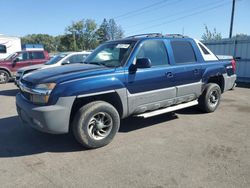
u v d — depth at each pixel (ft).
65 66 15.81
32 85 13.46
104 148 14.20
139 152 13.62
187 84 18.24
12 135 16.43
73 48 295.48
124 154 13.41
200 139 15.40
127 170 11.73
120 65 14.87
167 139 15.43
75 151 13.87
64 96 12.78
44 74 14.12
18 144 14.96
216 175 11.19
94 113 13.65
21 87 14.76
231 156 13.03
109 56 16.30
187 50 18.63
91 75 13.67
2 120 19.89
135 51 15.38
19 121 19.51
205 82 19.81
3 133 16.85
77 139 13.69
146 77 15.55
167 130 17.04
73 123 13.51
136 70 15.12
